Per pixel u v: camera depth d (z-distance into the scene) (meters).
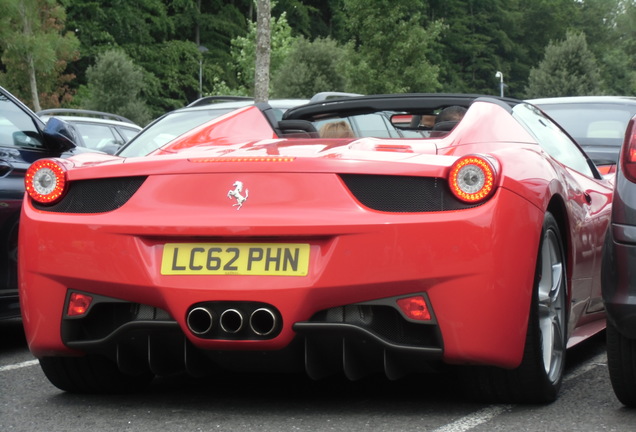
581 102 9.09
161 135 7.98
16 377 4.48
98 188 3.62
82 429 3.40
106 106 44.62
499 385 3.61
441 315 3.29
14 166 5.39
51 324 3.63
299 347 3.44
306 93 35.66
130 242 3.47
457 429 3.31
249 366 3.56
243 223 3.36
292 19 70.62
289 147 3.75
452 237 3.28
